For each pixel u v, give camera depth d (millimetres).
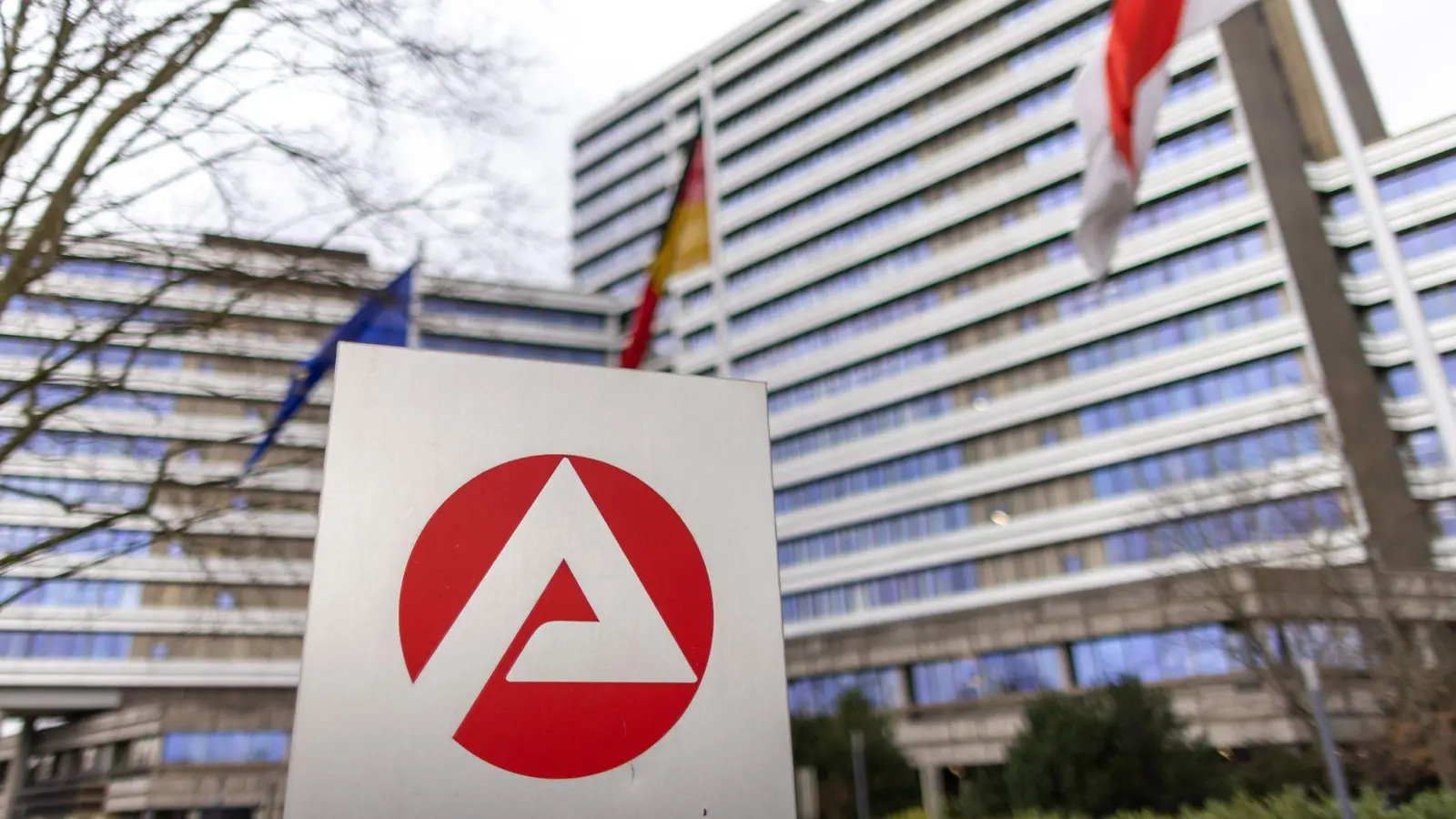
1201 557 25188
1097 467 50156
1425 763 19531
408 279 9773
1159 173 50625
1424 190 46375
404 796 2801
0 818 60219
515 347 72625
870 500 58562
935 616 41500
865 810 31438
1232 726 29391
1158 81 8766
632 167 87312
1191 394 47875
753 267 70125
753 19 78500
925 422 57531
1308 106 54781
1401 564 34562
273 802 47844
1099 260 9625
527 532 3180
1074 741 21062
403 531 3074
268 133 8344
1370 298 46125
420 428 3211
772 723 3205
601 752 2996
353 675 2883
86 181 8000
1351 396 41688
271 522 26875
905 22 65062
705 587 3305
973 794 23984
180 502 11227
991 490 53625
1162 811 20234
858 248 63438
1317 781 21906
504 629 3045
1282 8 56938
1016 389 54312
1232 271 47781
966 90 60938
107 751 52594
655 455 3430
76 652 53000
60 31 7625
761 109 73812
